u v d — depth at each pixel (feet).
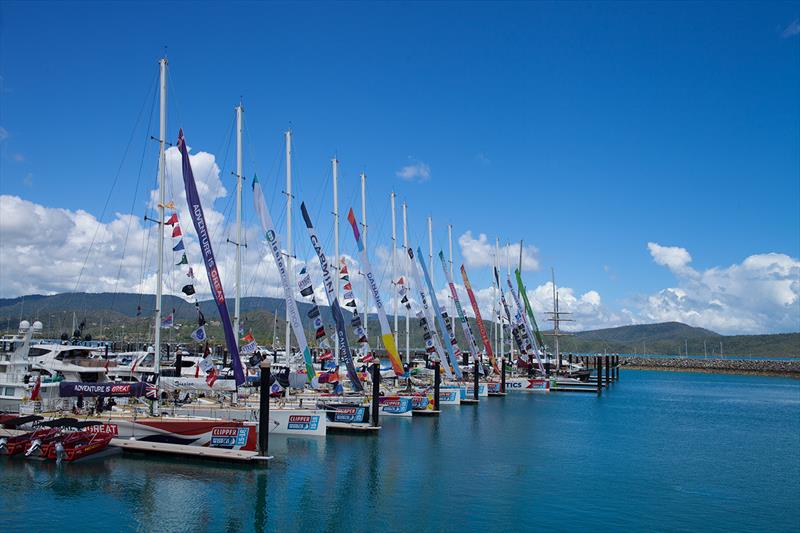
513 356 358.43
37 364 148.15
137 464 107.76
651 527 83.56
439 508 89.66
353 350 208.03
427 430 157.48
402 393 193.57
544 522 84.58
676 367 637.71
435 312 246.06
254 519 82.89
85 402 128.47
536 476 110.52
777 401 284.41
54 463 107.24
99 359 160.45
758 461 130.41
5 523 79.71
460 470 113.19
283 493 94.58
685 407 247.09
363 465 114.11
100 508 85.76
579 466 120.16
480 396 254.27
